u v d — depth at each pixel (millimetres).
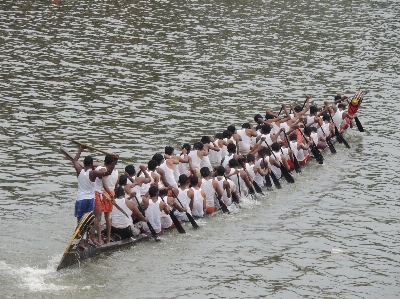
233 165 41781
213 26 78125
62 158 45469
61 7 79938
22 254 34125
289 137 48062
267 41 74562
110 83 59750
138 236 36500
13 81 58344
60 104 54500
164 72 63406
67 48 67312
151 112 54250
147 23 77125
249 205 41938
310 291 32562
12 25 72438
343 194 43688
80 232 32938
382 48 74750
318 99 59562
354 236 38219
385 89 63281
